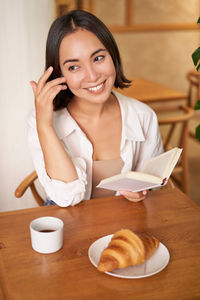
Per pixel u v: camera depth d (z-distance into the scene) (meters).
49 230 1.30
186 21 5.48
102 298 1.06
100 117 1.75
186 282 1.12
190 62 5.68
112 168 1.79
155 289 1.09
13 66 2.17
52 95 1.51
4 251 1.25
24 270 1.16
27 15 2.13
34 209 1.50
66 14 1.51
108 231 1.36
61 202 1.51
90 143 1.73
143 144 1.90
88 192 1.77
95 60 1.52
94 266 1.18
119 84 1.75
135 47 5.41
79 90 1.58
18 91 2.22
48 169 1.56
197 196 3.40
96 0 5.00
